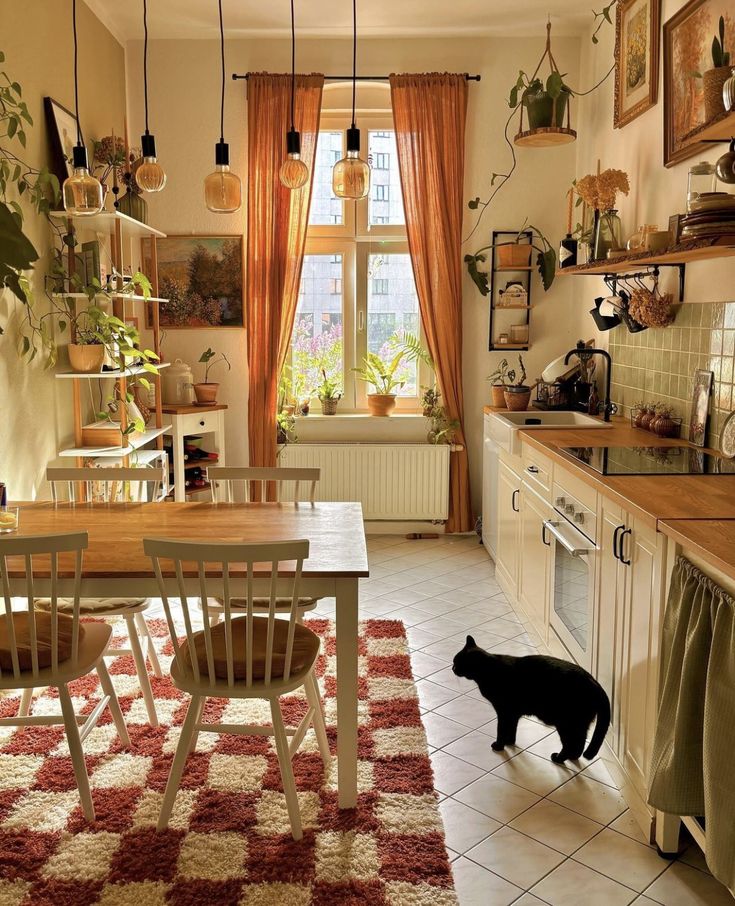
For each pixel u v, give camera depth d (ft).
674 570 6.78
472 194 17.40
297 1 14.97
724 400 10.42
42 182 11.59
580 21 16.11
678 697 6.47
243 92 17.06
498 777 8.65
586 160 16.52
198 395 17.12
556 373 15.30
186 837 7.48
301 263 17.16
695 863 7.22
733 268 10.16
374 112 17.58
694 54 10.99
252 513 9.64
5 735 9.41
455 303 17.33
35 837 7.50
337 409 18.53
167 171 17.30
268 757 8.90
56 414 12.95
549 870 7.12
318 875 6.97
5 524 8.61
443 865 7.09
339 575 7.45
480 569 15.80
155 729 9.47
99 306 13.35
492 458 15.69
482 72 17.01
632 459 9.95
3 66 11.14
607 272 13.75
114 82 16.24
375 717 9.80
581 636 9.59
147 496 14.94
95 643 8.20
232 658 7.24
